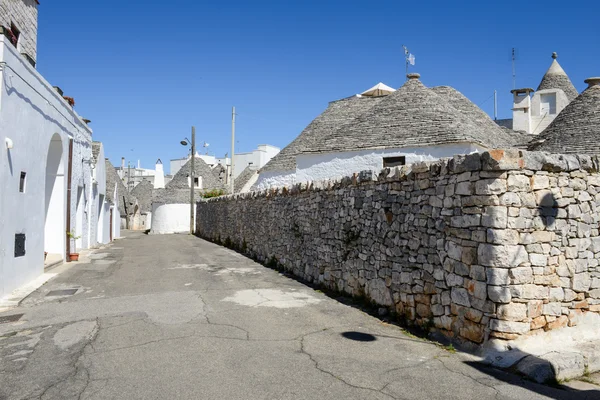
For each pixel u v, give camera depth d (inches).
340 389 169.9
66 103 512.1
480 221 208.1
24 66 353.4
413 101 577.3
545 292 207.2
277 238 502.9
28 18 526.9
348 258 334.3
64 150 511.5
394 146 532.1
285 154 807.7
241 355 206.1
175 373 183.9
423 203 250.1
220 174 1999.3
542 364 183.9
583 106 521.7
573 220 217.9
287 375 182.9
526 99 964.0
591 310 220.2
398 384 175.5
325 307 303.0
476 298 209.5
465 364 197.9
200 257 605.3
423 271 247.3
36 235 400.8
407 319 259.4
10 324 261.1
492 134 590.9
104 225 951.6
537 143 535.8
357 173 323.9
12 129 332.2
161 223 1657.2
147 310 291.9
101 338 231.3
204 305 306.8
